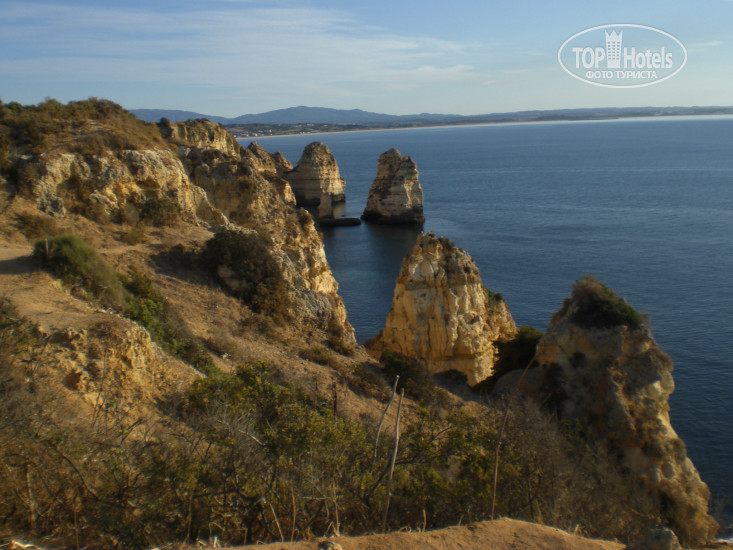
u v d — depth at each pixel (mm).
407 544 8539
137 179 33594
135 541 9719
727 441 35250
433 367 34125
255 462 11688
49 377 14000
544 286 65562
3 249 24016
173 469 10977
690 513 21141
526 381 24828
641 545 8305
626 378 23109
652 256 76500
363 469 12391
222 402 14984
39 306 17953
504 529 9148
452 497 12156
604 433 22375
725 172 167625
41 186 29844
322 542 8227
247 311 28234
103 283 21906
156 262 28953
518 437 15336
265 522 10398
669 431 22672
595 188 146500
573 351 24156
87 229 29875
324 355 26578
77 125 34969
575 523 13281
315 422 12672
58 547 9352
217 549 8398
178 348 21531
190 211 35688
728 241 83125
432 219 114062
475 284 35625
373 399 24172
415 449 13859
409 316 34469
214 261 30078
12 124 31969
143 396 15859
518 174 188500
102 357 15586
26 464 10297
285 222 47844
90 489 10562
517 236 93000
